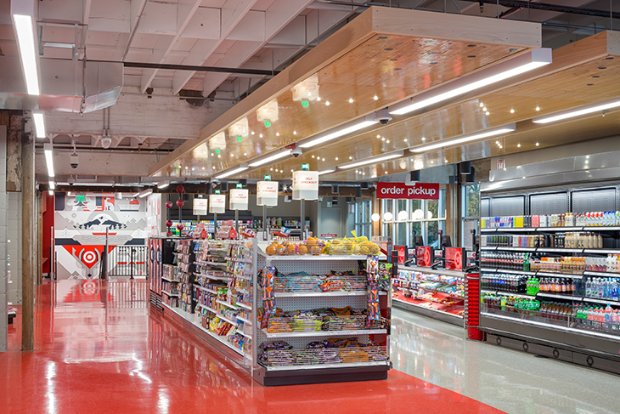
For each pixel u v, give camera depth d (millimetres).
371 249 9391
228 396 8164
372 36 6277
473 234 17938
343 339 9305
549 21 9867
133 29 8805
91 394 8312
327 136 12758
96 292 24062
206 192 26953
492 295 12195
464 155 16078
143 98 14406
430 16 6281
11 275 19344
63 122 14141
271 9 9367
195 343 12320
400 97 9250
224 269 12422
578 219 10695
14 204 19453
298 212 32250
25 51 6301
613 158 9852
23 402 7910
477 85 7973
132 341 12547
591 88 8734
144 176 23719
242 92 13977
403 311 17250
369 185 26328
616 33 7094
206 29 9367
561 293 10961
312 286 9062
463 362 10367
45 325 14828
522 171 11633
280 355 8734
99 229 34781
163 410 7539
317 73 7785
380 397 8102
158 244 18641
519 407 7625
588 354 9969
